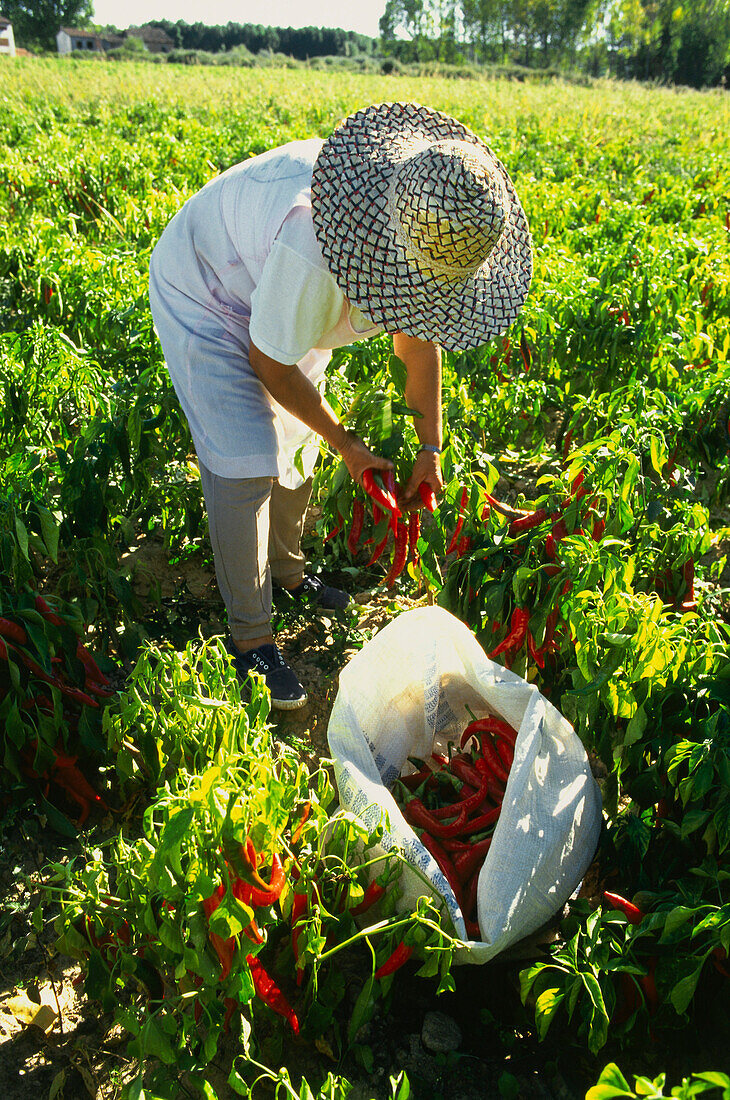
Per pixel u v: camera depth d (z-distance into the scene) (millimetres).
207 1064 1965
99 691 2662
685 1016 2020
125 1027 1924
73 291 5414
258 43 110938
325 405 2668
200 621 3428
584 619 2414
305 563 3547
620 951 1919
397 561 3033
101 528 3465
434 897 2008
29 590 2578
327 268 2316
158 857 1744
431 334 2297
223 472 2756
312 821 2125
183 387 2799
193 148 12352
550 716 2311
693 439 4098
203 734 2307
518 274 2531
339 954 2297
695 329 5113
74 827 2570
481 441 4625
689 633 2406
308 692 3145
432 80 31656
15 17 92875
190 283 2723
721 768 2084
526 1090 2018
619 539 2926
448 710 2717
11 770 2541
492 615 2758
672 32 66125
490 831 2318
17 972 2264
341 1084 1814
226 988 1950
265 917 1950
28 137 13539
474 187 2014
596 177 12430
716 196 11086
